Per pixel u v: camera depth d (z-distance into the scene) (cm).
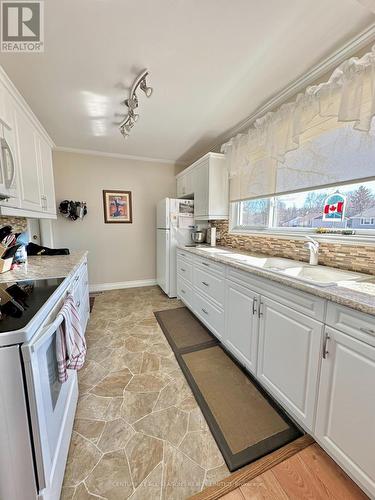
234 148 241
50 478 81
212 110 212
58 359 97
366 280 123
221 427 127
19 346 70
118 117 227
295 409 122
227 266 187
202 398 148
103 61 148
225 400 146
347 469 97
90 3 108
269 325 140
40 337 76
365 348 88
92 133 270
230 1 107
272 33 125
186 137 282
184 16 115
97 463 107
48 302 96
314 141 159
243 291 166
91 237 357
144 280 400
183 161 388
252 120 229
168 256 330
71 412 122
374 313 83
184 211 332
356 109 121
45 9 111
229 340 188
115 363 184
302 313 117
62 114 219
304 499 94
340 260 156
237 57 144
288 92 180
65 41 131
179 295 320
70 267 174
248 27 121
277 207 222
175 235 331
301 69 155
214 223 329
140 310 292
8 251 159
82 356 109
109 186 358
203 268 236
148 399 147
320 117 153
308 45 134
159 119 232
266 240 225
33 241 292
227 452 113
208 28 122
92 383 161
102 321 260
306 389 115
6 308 85
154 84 173
